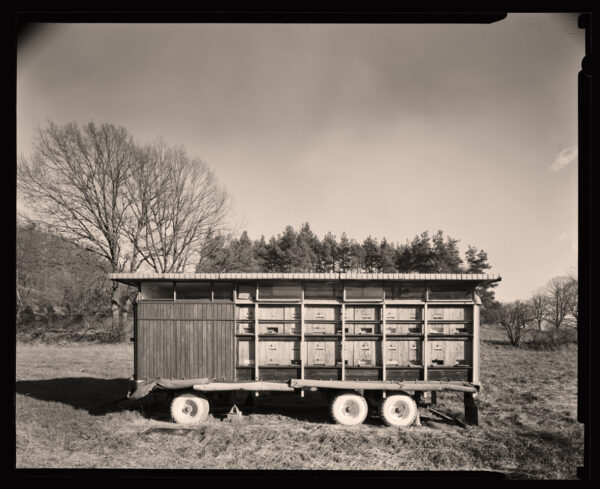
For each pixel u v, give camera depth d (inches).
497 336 1157.7
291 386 333.4
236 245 1143.0
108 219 1067.9
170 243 1096.2
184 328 345.7
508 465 270.4
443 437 315.3
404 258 1459.2
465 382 336.5
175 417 341.1
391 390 337.7
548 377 625.0
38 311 1105.4
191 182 1112.8
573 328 1088.2
